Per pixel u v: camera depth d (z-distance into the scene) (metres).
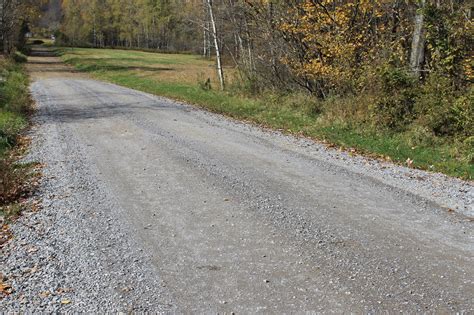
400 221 5.83
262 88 19.02
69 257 4.84
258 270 4.55
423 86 12.07
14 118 13.13
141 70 41.28
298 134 11.76
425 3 12.87
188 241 5.22
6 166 7.50
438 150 10.19
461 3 13.23
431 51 13.04
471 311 3.85
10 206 6.34
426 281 4.34
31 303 3.98
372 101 12.45
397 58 14.00
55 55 64.94
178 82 27.69
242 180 7.48
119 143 10.12
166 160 8.68
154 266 4.64
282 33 16.97
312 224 5.70
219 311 3.86
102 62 49.84
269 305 3.94
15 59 44.97
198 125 12.58
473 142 10.09
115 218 5.90
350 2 14.98
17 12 47.41
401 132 11.55
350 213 6.09
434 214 6.09
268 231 5.48
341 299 4.03
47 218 5.92
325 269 4.57
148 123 12.63
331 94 15.54
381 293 4.12
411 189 7.17
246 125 12.91
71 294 4.13
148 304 3.96
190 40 77.25
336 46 14.84
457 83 12.11
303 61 16.44
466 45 12.41
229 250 4.99
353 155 9.52
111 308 3.90
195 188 7.07
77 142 10.25
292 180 7.54
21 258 4.83
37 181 7.41
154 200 6.55
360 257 4.82
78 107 16.19
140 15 83.75
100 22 87.19
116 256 4.86
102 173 7.84
